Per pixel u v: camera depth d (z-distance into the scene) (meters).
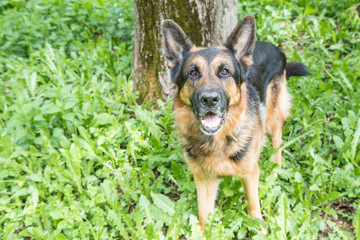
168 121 1.26
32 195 1.05
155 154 1.16
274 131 1.26
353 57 1.57
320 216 1.06
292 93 1.44
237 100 0.98
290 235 0.95
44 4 1.94
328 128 1.30
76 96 1.29
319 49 1.62
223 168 0.99
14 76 1.57
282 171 1.10
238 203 1.08
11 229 1.02
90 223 1.04
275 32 1.70
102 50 1.57
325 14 1.86
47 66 1.60
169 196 1.14
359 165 1.15
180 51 1.03
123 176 1.12
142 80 1.41
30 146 1.15
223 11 1.26
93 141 1.22
